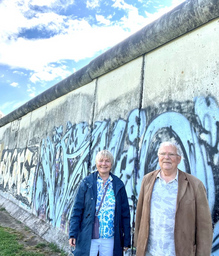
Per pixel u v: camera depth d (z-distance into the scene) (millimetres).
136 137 3576
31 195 6941
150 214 2109
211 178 2518
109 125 4234
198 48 2949
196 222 1978
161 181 2146
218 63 2672
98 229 2412
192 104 2861
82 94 5348
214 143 2549
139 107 3635
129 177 3557
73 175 5047
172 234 1974
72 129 5480
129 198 3482
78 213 2539
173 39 3332
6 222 6594
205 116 2688
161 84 3355
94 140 4586
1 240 4871
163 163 2105
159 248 1988
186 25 3066
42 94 7168
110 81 4473
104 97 4543
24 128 8648
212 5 2725
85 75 5121
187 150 2811
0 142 11375
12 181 8844
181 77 3082
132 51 3898
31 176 7234
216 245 2369
